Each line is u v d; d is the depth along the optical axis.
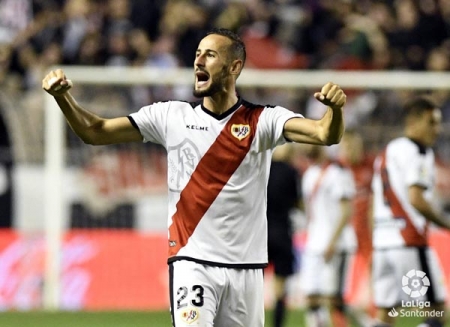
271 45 57.72
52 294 47.56
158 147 48.88
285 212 37.16
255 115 20.61
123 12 57.72
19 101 48.81
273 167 37.06
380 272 29.27
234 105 20.78
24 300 47.41
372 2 61.66
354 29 56.75
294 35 58.94
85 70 49.28
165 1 58.78
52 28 55.88
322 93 18.39
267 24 58.94
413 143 28.69
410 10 60.31
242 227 20.64
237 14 57.25
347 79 49.06
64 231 48.34
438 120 28.78
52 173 48.41
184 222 20.64
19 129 48.53
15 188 48.28
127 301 47.69
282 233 36.97
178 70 50.62
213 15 58.25
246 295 20.75
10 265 47.62
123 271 48.00
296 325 41.72
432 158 28.78
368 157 46.94
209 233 20.50
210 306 20.38
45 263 47.84
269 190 36.91
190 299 20.25
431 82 49.12
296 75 48.91
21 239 48.06
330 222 38.50
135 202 48.66
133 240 48.41
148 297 47.84
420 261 28.75
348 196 38.31
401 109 48.91
